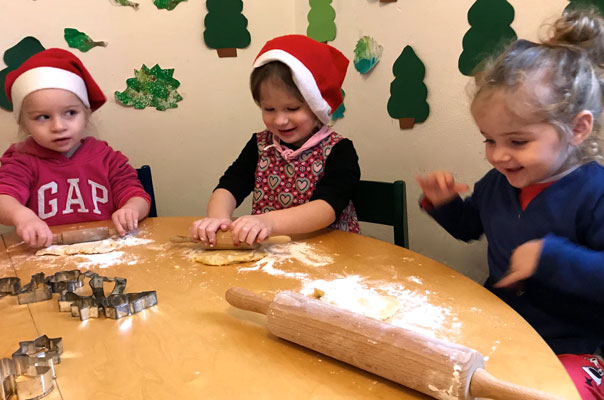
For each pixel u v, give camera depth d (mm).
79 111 1366
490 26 1291
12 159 1349
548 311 991
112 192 1439
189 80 1745
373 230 1727
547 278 864
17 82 1307
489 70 892
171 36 1695
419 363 525
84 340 670
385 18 1544
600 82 881
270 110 1270
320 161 1320
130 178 1455
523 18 1237
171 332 683
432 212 1167
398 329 569
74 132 1348
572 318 970
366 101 1654
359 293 779
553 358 596
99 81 1640
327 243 1052
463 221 1171
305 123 1271
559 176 935
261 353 623
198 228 1027
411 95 1503
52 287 831
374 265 916
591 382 786
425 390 525
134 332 688
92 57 1616
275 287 826
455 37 1372
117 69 1654
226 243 1001
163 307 764
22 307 786
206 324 703
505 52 905
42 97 1287
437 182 1128
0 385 542
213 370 588
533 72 830
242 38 1761
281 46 1227
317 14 1746
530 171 886
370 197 1302
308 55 1232
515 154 873
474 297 769
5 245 1113
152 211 1544
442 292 790
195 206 1862
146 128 1732
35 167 1361
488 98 854
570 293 930
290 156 1325
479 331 663
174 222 1253
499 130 863
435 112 1460
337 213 1187
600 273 813
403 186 1229
